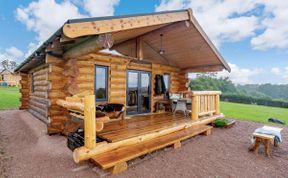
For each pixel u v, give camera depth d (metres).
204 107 6.55
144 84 7.27
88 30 3.06
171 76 8.56
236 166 3.56
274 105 19.56
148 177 3.04
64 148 4.14
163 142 4.23
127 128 4.60
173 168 3.39
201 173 3.23
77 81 5.11
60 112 5.11
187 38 6.24
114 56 6.03
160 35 6.14
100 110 4.64
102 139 3.79
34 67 8.07
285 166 3.62
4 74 36.88
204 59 7.74
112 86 6.06
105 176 3.03
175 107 7.29
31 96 9.00
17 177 2.94
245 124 7.57
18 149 4.14
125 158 3.24
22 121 7.07
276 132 4.36
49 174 3.05
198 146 4.68
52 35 3.43
